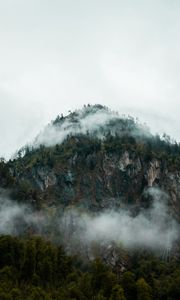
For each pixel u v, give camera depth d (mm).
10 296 182000
